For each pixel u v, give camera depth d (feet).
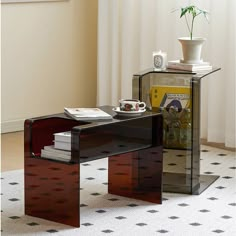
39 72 20.57
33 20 20.22
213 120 18.70
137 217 13.23
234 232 12.46
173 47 19.30
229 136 18.30
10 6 19.70
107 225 12.80
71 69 21.29
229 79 18.13
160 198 14.01
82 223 12.89
